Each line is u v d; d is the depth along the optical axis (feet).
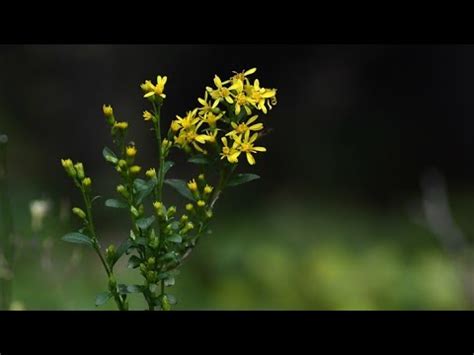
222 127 7.42
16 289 14.47
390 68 36.58
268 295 18.93
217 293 19.30
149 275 6.27
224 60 35.06
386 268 19.11
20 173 29.48
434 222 20.02
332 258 19.21
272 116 35.81
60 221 10.39
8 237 9.13
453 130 36.73
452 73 36.50
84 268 18.15
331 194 33.78
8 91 32.89
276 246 22.04
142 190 6.51
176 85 34.88
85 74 33.96
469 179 36.09
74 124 33.53
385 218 28.66
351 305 18.11
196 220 6.72
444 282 18.48
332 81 36.45
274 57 35.45
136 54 34.09
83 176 6.47
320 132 35.86
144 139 33.60
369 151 35.83
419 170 35.99
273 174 34.47
